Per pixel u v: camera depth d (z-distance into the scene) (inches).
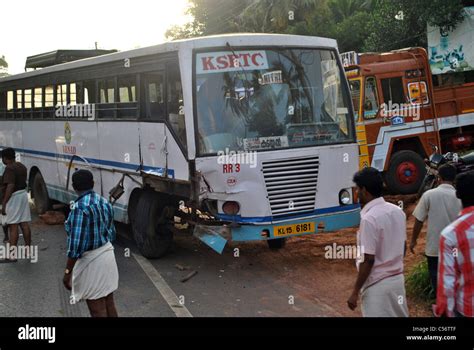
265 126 283.4
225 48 284.4
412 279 242.4
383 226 155.2
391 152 486.0
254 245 353.1
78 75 400.2
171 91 291.9
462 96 526.9
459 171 356.8
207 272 301.6
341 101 307.0
